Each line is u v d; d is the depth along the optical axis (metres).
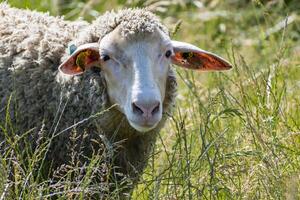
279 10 19.17
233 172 11.16
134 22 10.73
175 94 11.24
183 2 20.38
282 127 12.39
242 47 18.20
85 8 17.73
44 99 11.12
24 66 11.23
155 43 10.67
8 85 11.24
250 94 13.50
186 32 19.08
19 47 11.35
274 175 10.96
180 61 11.37
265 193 10.98
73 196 10.64
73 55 10.65
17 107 11.13
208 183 11.11
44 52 11.23
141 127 10.27
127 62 10.58
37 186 10.47
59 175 11.06
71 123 11.02
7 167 10.28
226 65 11.38
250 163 11.54
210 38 19.02
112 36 10.73
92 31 10.99
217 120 12.72
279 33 18.41
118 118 10.93
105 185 10.67
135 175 11.21
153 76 10.58
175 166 11.70
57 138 11.07
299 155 11.72
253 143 11.84
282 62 14.72
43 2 17.97
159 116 10.33
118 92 10.66
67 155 11.05
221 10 20.38
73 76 11.00
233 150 11.92
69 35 11.40
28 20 11.79
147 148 11.33
